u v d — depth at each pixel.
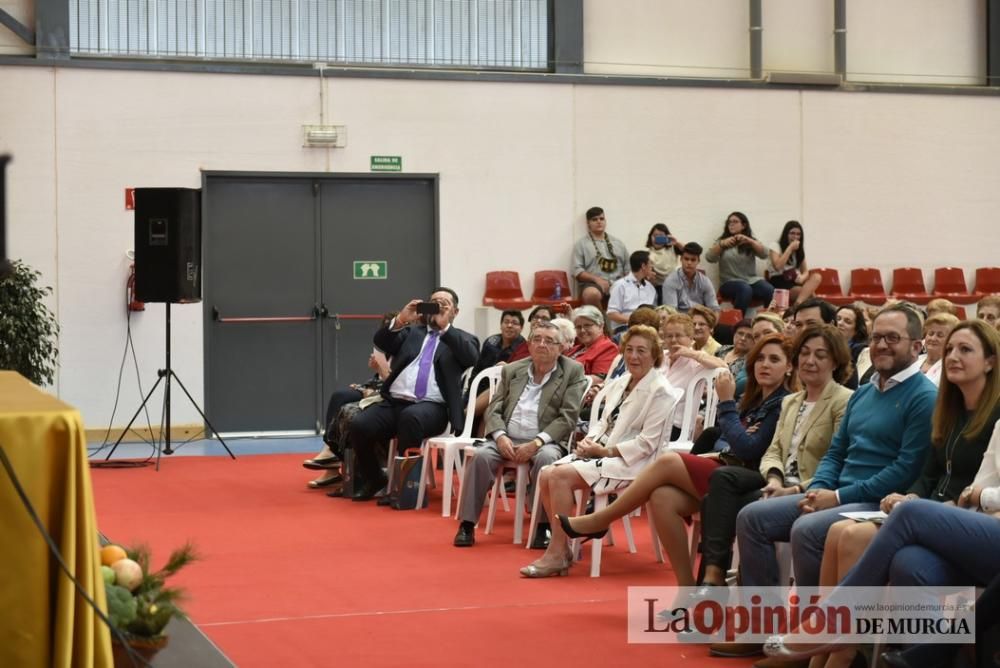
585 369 7.46
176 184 10.50
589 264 10.95
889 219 11.71
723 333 9.12
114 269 10.35
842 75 11.72
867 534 3.48
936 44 11.99
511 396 6.26
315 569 5.38
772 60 11.73
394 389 7.35
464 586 5.01
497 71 11.21
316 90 10.72
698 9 11.55
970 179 11.87
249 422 10.71
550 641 4.12
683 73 11.53
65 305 10.27
